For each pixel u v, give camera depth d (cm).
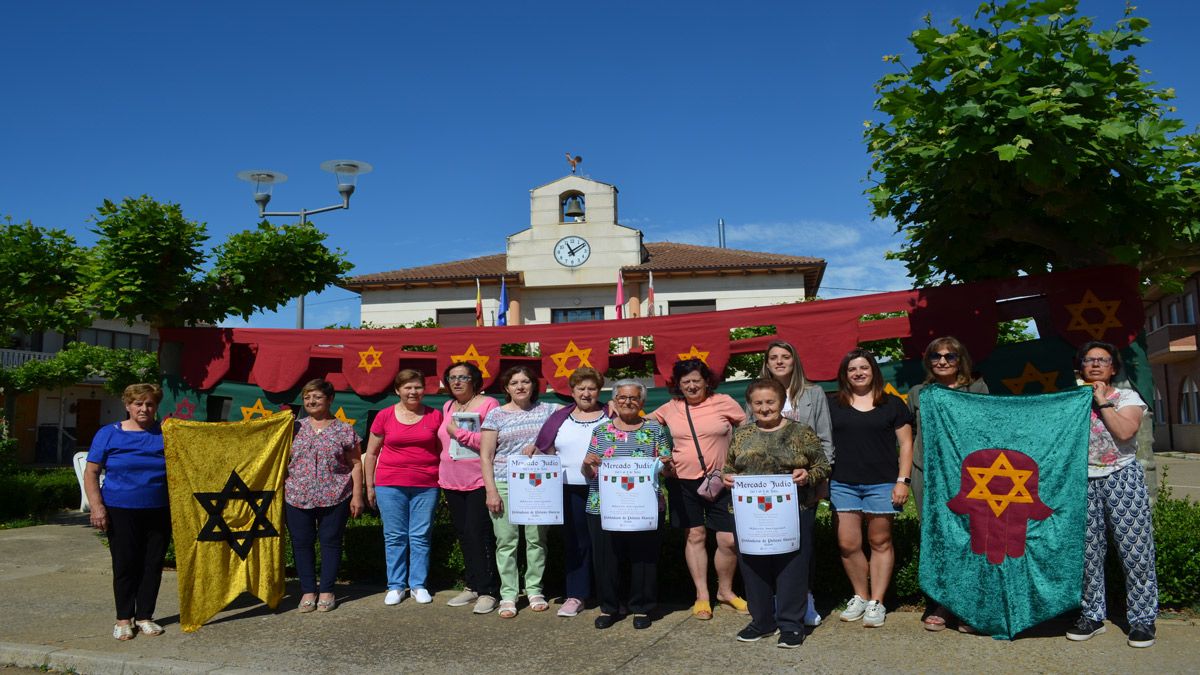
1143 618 482
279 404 830
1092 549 498
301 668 482
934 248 685
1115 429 484
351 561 731
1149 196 567
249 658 504
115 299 816
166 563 802
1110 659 462
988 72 535
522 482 573
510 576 598
